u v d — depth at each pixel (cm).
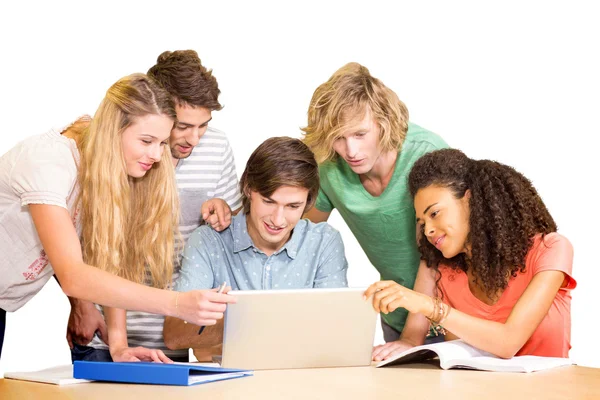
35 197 195
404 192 254
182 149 241
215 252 242
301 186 219
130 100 202
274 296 193
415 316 237
